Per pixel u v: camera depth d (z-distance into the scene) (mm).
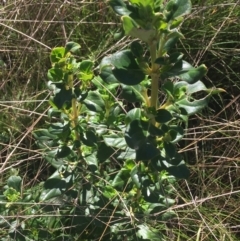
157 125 1658
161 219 2031
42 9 2977
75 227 2082
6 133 2791
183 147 2781
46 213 2086
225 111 2812
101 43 2928
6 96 2852
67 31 3004
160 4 1394
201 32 2928
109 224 2018
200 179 2660
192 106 1616
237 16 2957
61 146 1876
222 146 2787
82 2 2926
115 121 1925
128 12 1416
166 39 1451
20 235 2033
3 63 2951
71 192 1955
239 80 2938
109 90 1861
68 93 1694
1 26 3062
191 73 1477
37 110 2791
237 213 2611
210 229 2305
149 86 1759
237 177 2693
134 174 1762
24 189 2482
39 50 2885
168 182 2055
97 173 1977
